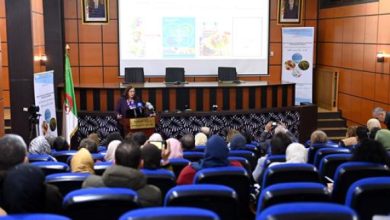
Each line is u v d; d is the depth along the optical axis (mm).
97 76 11953
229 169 3246
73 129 8062
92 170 3865
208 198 2479
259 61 12281
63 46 11539
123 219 1788
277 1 12312
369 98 10258
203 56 11992
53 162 3936
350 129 6500
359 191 2529
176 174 4117
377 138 5367
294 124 9961
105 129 9219
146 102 8938
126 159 2928
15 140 3012
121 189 2467
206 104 9570
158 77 11891
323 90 12320
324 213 1707
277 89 9891
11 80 7973
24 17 7883
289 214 1700
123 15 11680
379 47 9812
